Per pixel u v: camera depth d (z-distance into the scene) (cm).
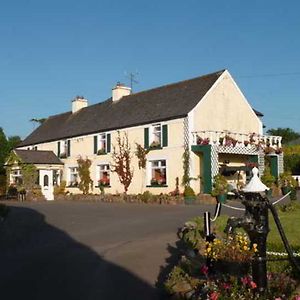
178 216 1991
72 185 3991
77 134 3959
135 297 859
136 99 3738
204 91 3133
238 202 2628
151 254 1212
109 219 1984
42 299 850
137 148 3350
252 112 3378
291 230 1304
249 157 3198
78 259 1180
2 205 2216
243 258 798
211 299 669
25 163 3962
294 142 6144
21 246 1385
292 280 749
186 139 2994
